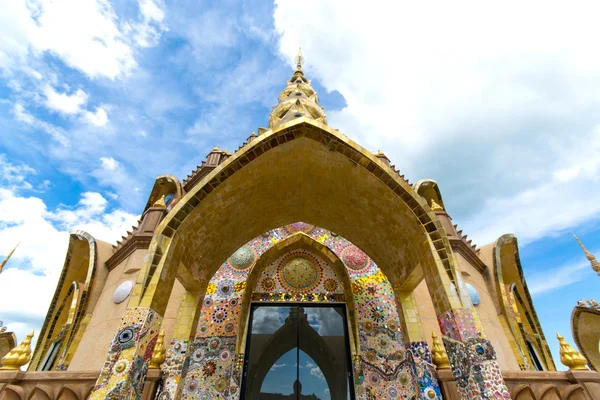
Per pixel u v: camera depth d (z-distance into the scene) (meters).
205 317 8.53
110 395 4.20
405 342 7.35
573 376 5.03
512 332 9.00
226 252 7.87
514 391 5.12
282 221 8.46
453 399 5.62
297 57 16.47
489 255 10.75
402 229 6.69
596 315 10.29
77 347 8.78
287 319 8.84
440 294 5.55
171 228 5.87
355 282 9.23
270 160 6.90
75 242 11.35
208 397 7.33
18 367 4.78
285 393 7.83
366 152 6.58
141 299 5.02
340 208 7.70
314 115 10.41
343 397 7.70
